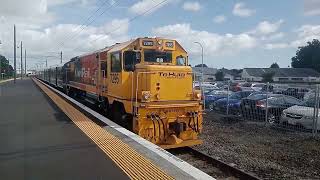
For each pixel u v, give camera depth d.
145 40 13.24
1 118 14.84
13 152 8.55
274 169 10.20
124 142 9.62
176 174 6.68
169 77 12.19
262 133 15.81
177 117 12.09
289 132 16.06
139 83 12.18
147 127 11.64
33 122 13.60
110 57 14.71
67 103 21.95
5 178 6.49
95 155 8.23
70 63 31.48
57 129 11.90
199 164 10.53
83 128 12.04
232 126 17.62
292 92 17.77
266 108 17.77
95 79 18.44
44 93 33.47
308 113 15.77
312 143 13.62
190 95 12.59
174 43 13.78
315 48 107.56
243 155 11.89
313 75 97.12
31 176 6.62
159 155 8.19
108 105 15.55
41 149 8.87
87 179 6.45
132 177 6.55
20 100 24.80
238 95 23.06
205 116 21.16
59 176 6.63
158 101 11.95
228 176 9.41
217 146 13.27
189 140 12.01
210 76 104.75
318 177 9.55
